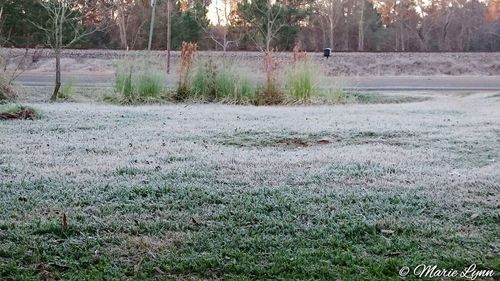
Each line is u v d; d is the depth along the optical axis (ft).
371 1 114.93
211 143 17.75
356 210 10.75
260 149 16.87
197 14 84.48
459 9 120.06
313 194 11.76
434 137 18.98
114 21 83.25
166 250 8.77
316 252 8.68
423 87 49.01
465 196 11.74
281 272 8.00
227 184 12.56
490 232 9.62
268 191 11.95
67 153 15.79
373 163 14.75
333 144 17.95
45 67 59.21
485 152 16.48
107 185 12.22
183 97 36.52
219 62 37.83
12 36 66.18
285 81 37.22
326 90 38.06
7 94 33.65
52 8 47.80
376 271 8.00
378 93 42.47
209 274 7.98
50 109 27.22
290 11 82.94
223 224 9.91
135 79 36.35
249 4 80.48
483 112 27.78
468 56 73.56
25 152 15.89
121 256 8.56
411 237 9.39
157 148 16.65
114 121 22.85
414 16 120.88
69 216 10.26
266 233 9.57
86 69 59.88
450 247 8.95
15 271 7.97
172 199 11.32
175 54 64.08
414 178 13.20
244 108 30.73
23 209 10.64
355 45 115.03
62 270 8.07
